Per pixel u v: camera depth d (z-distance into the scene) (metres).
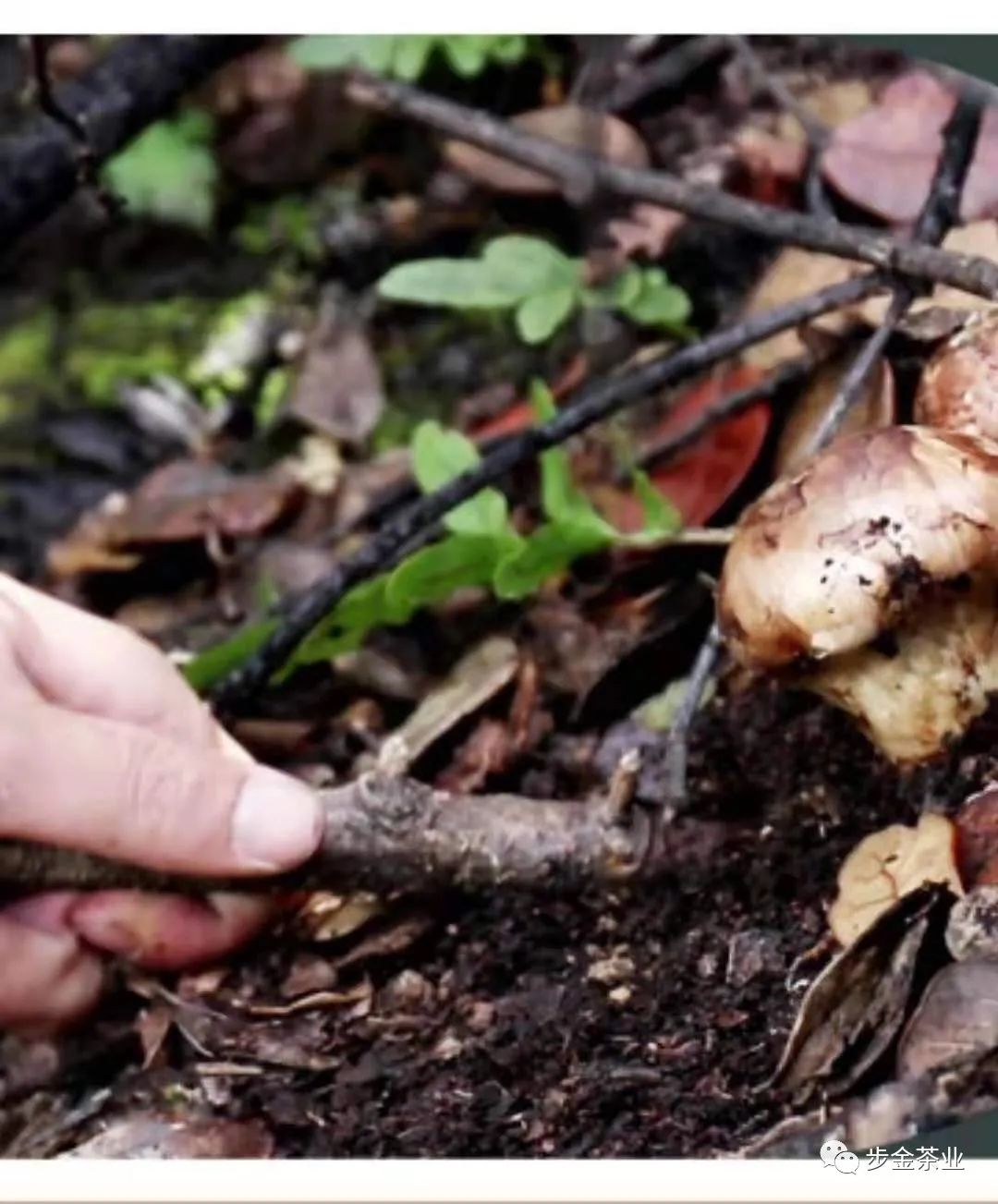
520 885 0.60
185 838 0.60
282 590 0.75
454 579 0.66
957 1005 0.55
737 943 0.59
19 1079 0.61
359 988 0.60
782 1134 0.55
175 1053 0.60
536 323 0.72
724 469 0.67
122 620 0.75
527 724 0.65
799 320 0.64
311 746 0.67
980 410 0.58
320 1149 0.57
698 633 0.65
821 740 0.61
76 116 0.74
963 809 0.58
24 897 0.61
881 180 0.67
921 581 0.55
